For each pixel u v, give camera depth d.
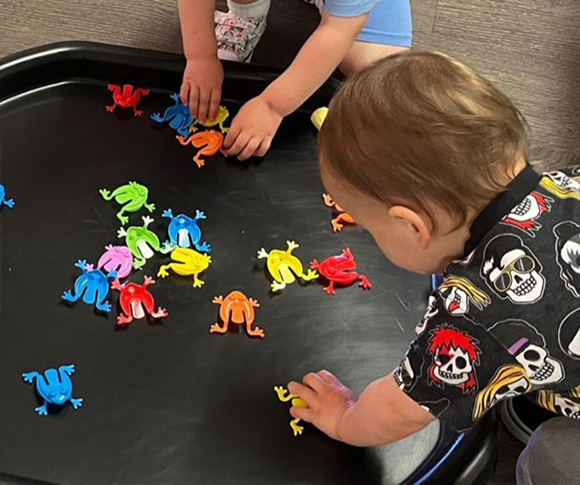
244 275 0.93
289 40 1.27
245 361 0.88
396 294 0.94
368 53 1.12
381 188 0.64
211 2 1.04
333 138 0.65
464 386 0.67
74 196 0.97
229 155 1.03
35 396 0.83
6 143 1.00
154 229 0.96
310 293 0.93
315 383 0.84
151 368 0.86
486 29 1.33
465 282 0.65
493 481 0.95
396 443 0.84
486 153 0.62
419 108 0.62
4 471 0.78
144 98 1.07
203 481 0.80
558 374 0.66
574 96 1.28
